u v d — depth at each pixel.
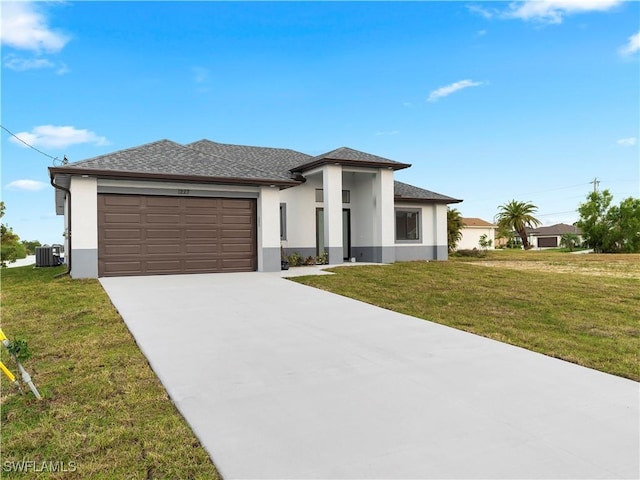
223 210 14.55
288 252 18.47
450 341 6.95
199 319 7.98
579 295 10.99
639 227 40.75
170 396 4.57
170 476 3.13
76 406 4.29
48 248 20.25
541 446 3.59
